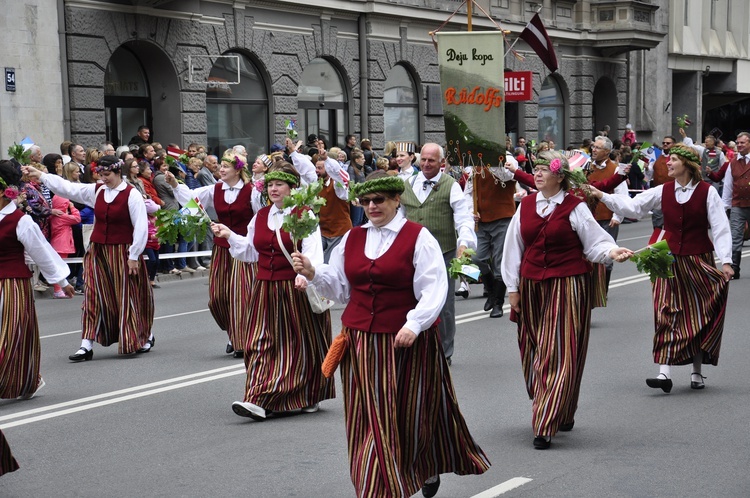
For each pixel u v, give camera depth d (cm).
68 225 1348
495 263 1109
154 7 1870
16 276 745
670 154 771
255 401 691
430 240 486
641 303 1221
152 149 1509
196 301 1308
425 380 485
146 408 736
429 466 494
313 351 707
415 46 2580
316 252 680
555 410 609
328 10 2305
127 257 923
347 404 491
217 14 2027
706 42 3950
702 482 552
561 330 617
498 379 817
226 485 557
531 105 3009
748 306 1171
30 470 591
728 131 4366
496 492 538
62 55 1727
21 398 773
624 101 3488
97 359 930
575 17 3209
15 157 896
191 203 714
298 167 989
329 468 586
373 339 485
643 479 558
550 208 627
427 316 473
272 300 701
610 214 1173
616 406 726
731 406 721
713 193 761
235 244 710
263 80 2181
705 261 764
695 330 755
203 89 1989
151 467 593
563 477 562
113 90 1884
